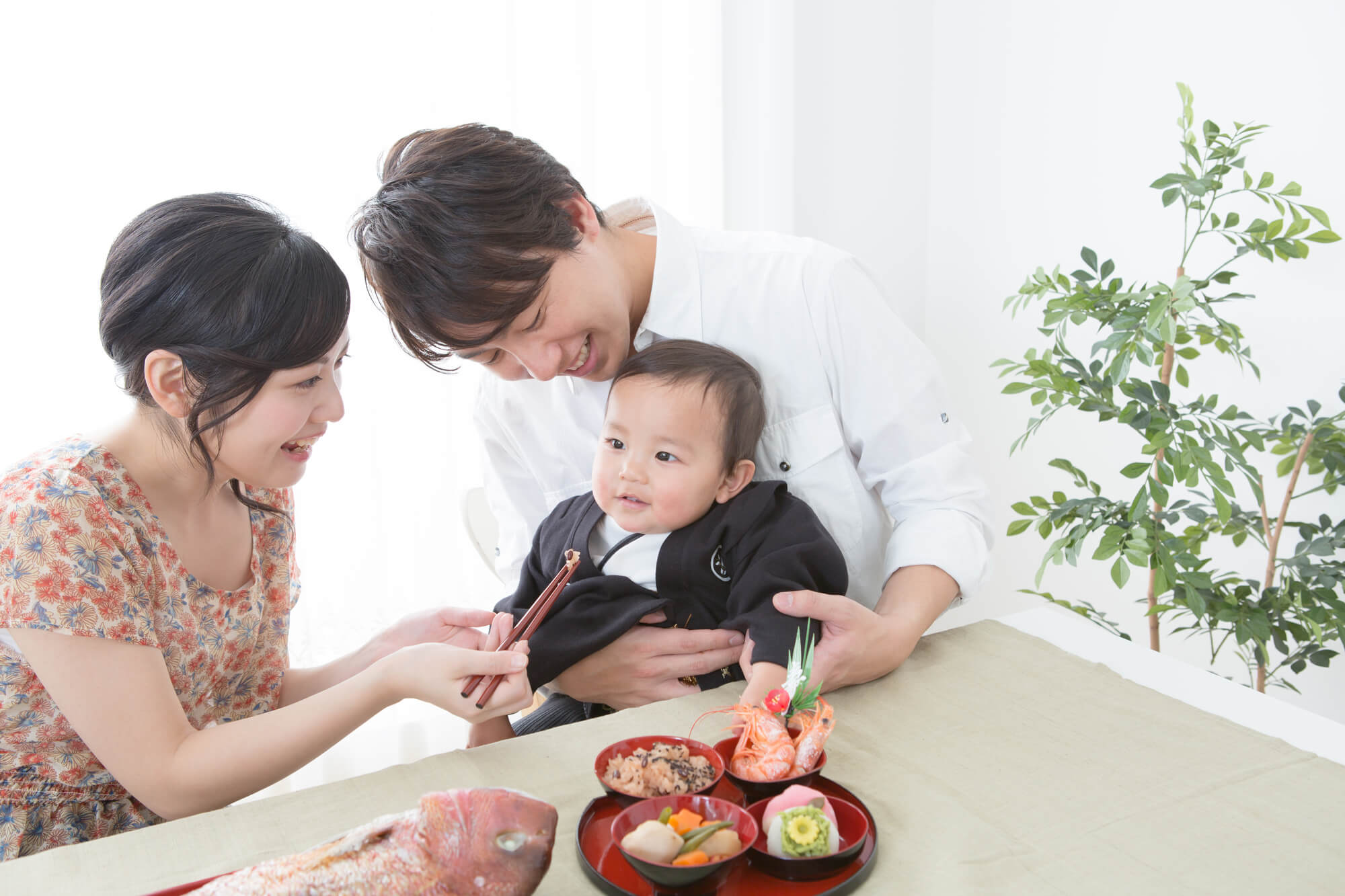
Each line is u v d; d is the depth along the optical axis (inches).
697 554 44.3
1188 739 34.0
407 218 36.9
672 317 47.7
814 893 26.2
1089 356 87.4
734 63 96.0
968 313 100.8
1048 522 70.9
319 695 36.3
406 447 87.8
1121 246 83.4
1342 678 72.4
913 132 102.3
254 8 76.8
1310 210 60.9
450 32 83.7
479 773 33.0
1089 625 45.1
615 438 44.0
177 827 30.5
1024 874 27.1
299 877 22.9
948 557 43.6
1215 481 61.2
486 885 22.6
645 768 30.1
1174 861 27.5
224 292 33.9
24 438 74.4
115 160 74.2
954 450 47.8
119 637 35.1
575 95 89.2
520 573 55.8
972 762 32.9
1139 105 80.3
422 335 39.3
